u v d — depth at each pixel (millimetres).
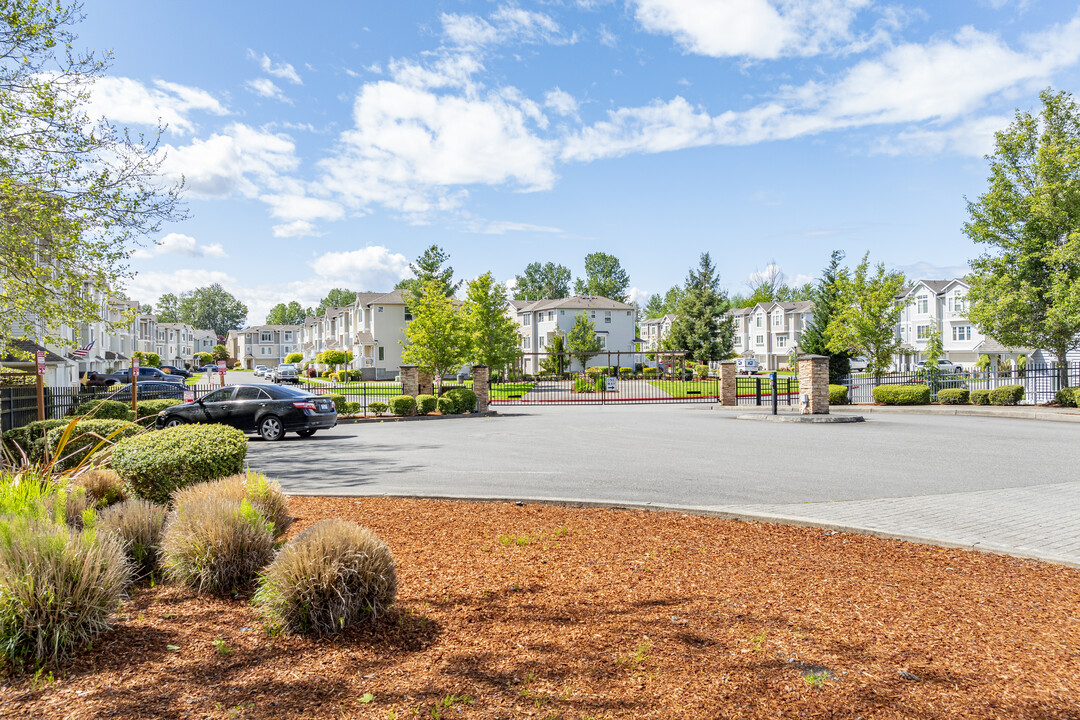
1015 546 5598
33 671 3172
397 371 60812
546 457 11805
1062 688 3014
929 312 57531
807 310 72688
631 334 71375
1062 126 22625
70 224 10086
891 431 16078
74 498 5062
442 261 58938
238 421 15984
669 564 4941
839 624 3758
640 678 3092
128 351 67188
